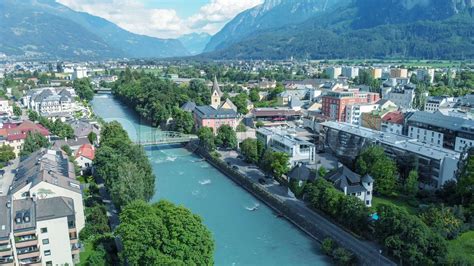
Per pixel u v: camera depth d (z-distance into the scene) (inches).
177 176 7057.1
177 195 6087.6
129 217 3713.1
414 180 5556.1
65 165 5334.6
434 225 4387.3
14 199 3907.5
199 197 6038.4
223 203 5821.9
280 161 6259.8
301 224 5007.4
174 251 3412.9
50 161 5255.9
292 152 6658.5
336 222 4889.3
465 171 5054.1
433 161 5782.5
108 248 4055.1
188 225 3565.5
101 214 4579.2
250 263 4170.8
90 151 6806.1
